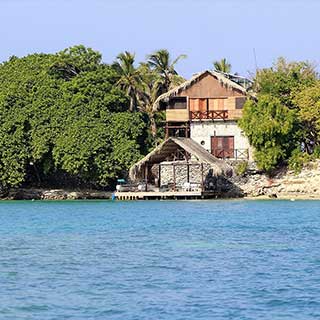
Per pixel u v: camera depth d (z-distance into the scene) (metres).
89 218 188.38
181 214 195.88
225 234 148.00
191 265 107.50
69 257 116.69
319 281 94.38
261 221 175.12
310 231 152.75
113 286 92.81
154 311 79.75
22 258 115.94
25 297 86.88
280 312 79.00
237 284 93.19
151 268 105.44
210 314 78.38
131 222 175.88
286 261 110.38
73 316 78.31
